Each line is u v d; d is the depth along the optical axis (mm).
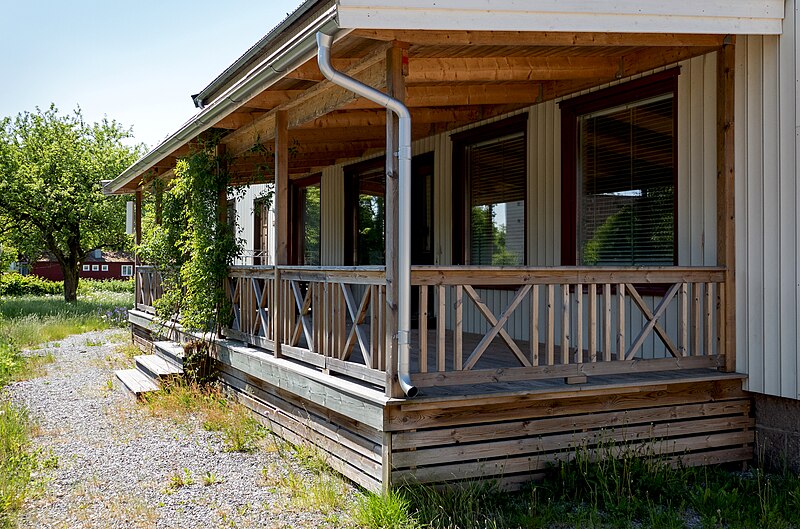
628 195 6570
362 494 4766
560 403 5062
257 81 5676
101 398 8398
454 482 4754
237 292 7957
